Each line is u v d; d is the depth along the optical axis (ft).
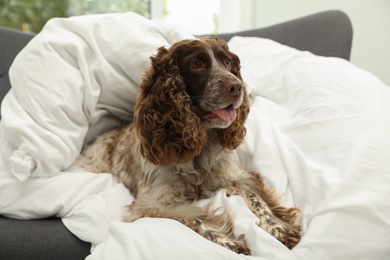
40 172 6.95
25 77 7.45
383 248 5.34
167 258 5.02
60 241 6.28
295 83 8.29
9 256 6.23
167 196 6.77
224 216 6.20
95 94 7.86
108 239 5.52
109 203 6.66
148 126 6.61
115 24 8.17
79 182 7.04
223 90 6.47
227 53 7.21
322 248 5.27
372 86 7.54
